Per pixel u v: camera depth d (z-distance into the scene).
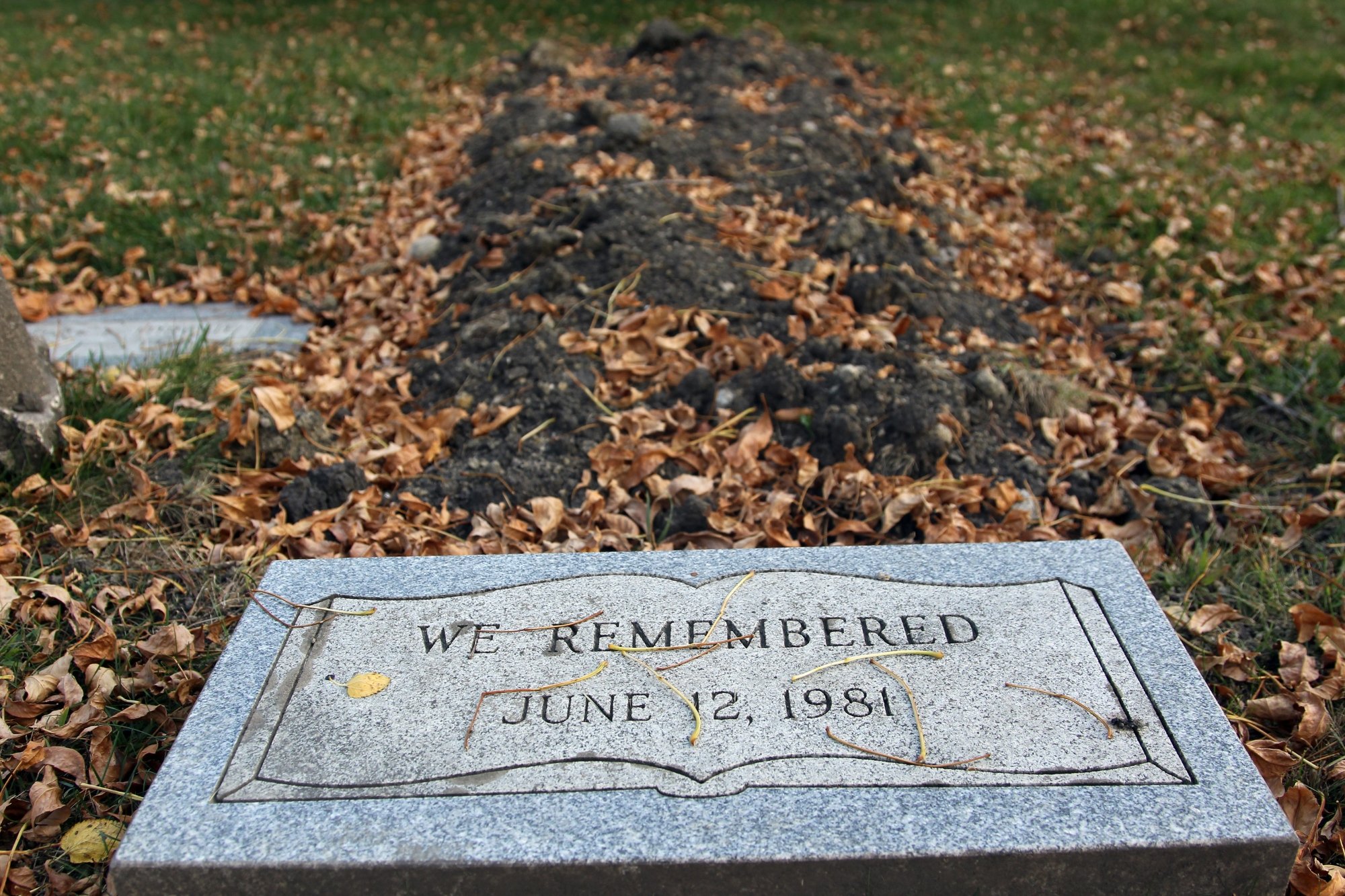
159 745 2.61
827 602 2.64
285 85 8.54
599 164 5.87
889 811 2.08
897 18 11.42
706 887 2.02
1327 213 6.25
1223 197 6.43
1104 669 2.43
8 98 7.74
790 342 4.28
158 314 5.04
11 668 2.80
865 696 2.36
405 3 11.90
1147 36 10.98
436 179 6.59
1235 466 3.87
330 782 2.16
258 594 2.71
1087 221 6.11
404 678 2.42
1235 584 3.30
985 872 2.02
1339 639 2.97
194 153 6.76
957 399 3.93
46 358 3.66
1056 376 4.30
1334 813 2.54
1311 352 4.52
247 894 2.02
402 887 2.01
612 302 4.43
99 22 10.97
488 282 4.80
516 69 9.30
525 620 2.60
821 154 6.32
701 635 2.54
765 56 8.55
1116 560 2.79
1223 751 2.22
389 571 2.79
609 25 11.16
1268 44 10.62
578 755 2.21
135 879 2.00
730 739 2.25
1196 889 2.07
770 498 3.50
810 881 2.02
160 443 3.71
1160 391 4.48
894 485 3.57
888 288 4.58
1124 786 2.14
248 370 4.30
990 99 8.76
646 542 3.36
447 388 4.18
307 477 3.53
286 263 5.46
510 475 3.62
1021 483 3.71
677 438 3.76
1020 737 2.25
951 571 2.76
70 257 5.43
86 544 3.24
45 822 2.43
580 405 3.93
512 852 2.00
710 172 5.88
